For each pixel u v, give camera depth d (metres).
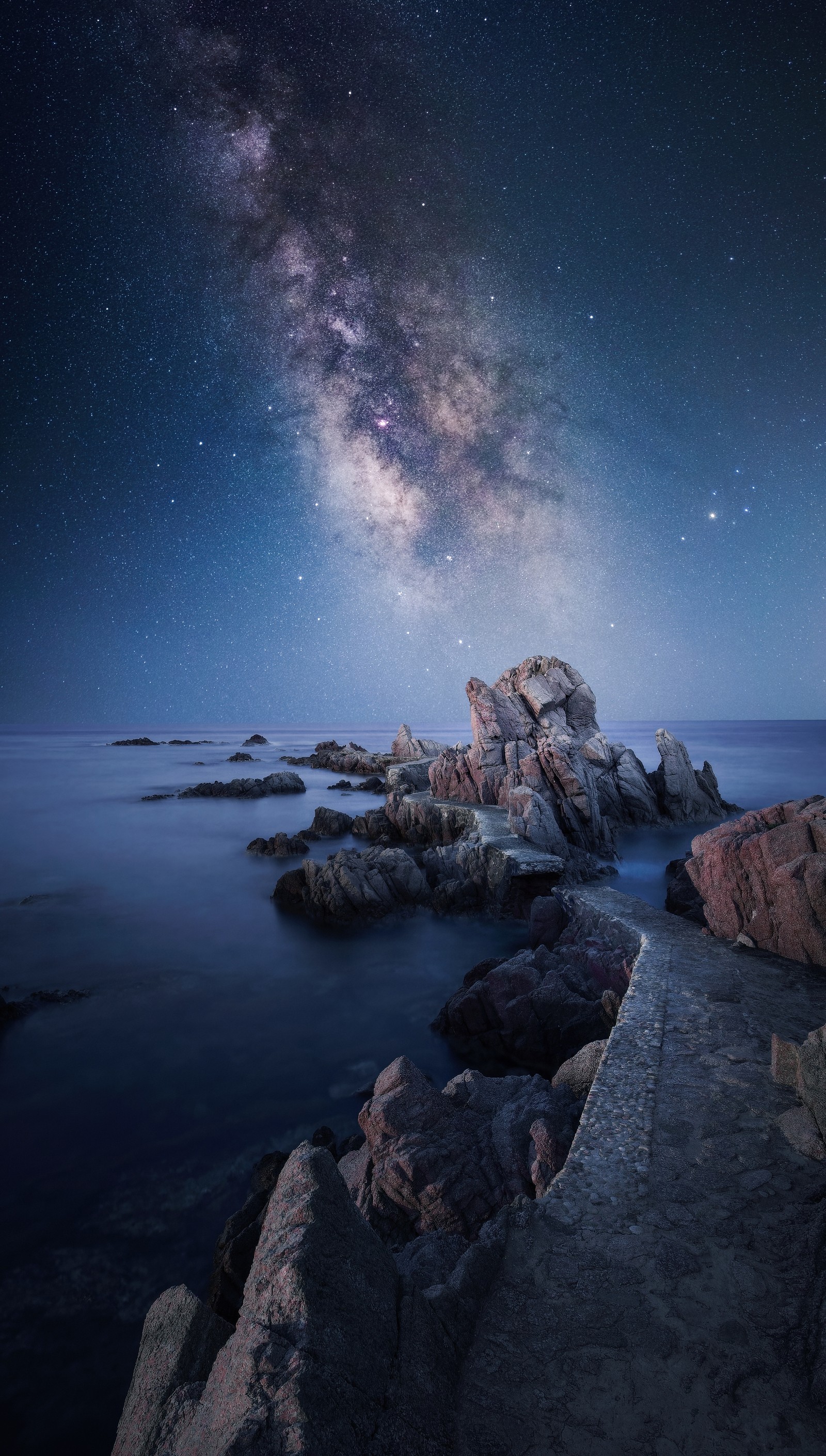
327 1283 3.78
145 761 88.75
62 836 39.62
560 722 39.78
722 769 68.12
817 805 12.74
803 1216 5.25
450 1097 9.56
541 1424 3.64
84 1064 13.99
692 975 10.73
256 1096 12.77
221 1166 10.77
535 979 14.17
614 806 38.84
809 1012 9.26
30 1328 7.86
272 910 25.16
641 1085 7.39
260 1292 3.86
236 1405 3.26
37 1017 16.22
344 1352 3.52
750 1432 3.60
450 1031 14.91
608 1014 12.24
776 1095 7.09
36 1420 6.89
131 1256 8.95
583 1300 4.55
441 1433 3.50
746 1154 6.10
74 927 23.22
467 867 25.14
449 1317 4.26
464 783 36.31
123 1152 11.15
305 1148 4.67
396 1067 9.08
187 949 21.09
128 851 35.75
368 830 37.06
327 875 24.33
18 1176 10.56
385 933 22.27
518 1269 4.87
